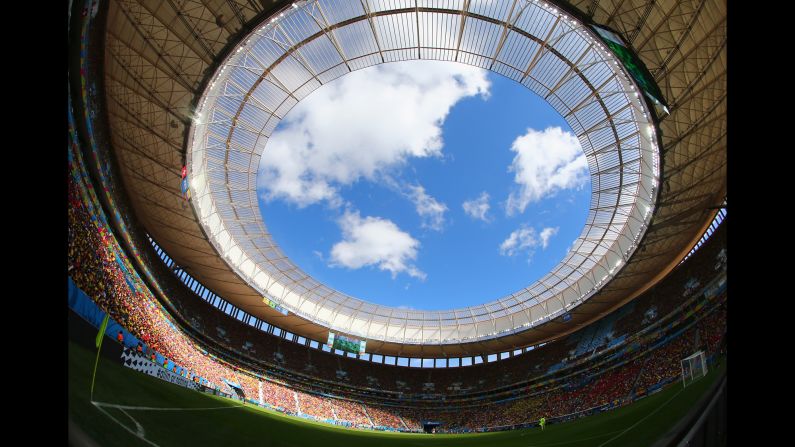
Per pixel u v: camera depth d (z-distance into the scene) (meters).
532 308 49.00
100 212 21.52
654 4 21.22
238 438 15.20
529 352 52.50
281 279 46.56
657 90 24.70
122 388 15.93
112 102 23.03
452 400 51.34
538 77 31.39
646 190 31.72
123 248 26.52
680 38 21.97
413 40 30.44
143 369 23.92
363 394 52.00
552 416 40.69
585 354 44.78
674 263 39.00
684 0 20.25
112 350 20.81
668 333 36.09
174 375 28.17
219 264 39.47
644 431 18.73
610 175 34.16
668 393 27.53
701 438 7.32
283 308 47.03
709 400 9.05
